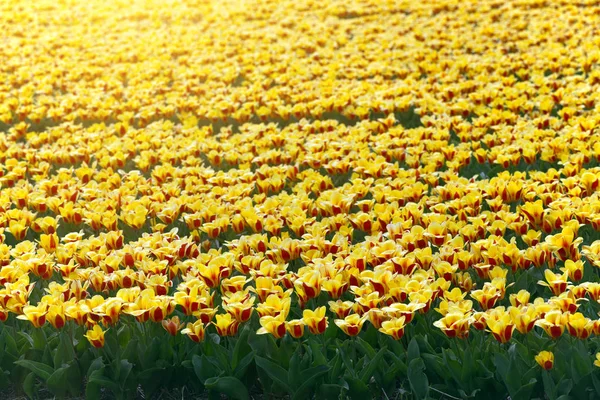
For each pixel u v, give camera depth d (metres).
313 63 11.48
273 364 4.15
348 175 7.16
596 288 4.14
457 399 4.09
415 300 4.06
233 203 6.18
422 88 9.57
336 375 4.16
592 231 5.43
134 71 11.43
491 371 4.09
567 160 6.61
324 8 15.72
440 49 12.02
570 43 11.16
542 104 8.16
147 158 7.53
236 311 4.17
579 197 5.71
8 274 4.65
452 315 3.91
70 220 6.06
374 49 12.09
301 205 5.87
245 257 4.74
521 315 3.90
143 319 4.30
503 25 12.94
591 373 3.84
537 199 6.09
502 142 7.38
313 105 9.12
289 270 5.21
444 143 7.27
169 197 6.42
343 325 4.01
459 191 5.84
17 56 12.82
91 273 4.65
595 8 12.95
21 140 9.16
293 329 4.04
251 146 7.65
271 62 11.74
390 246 4.72
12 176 7.04
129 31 14.27
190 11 15.95
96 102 9.63
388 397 4.27
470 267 4.90
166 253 4.91
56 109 9.23
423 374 4.04
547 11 13.69
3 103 10.05
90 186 6.61
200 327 4.22
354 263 4.59
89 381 4.28
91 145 7.96
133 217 5.90
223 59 12.08
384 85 9.77
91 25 15.33
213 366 4.29
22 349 4.61
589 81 9.02
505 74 10.28
